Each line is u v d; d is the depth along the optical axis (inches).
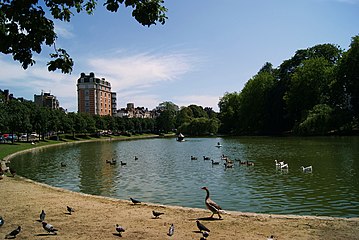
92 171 1620.3
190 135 6614.2
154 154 2593.5
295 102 3961.6
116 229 514.0
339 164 1526.8
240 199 928.3
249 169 1531.7
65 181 1325.0
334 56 4330.7
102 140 5428.2
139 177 1403.8
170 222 592.4
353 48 3346.5
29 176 1467.8
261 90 4842.5
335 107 3459.6
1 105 3467.0
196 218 622.2
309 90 3799.2
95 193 1070.4
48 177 1435.8
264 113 4805.6
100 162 2033.7
